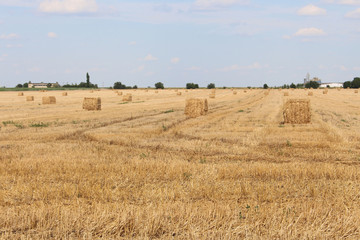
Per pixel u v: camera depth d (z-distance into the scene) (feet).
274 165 36.96
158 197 26.91
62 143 52.85
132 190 29.12
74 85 524.11
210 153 46.50
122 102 158.81
